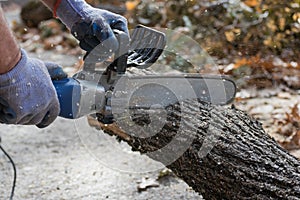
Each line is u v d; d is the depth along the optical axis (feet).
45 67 6.08
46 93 5.93
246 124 8.17
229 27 18.38
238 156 7.47
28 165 12.33
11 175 11.77
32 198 10.57
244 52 17.80
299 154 11.57
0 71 5.61
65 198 10.50
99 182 11.17
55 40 26.89
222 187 7.55
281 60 17.66
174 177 11.07
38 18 30.19
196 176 7.75
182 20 20.81
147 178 11.13
